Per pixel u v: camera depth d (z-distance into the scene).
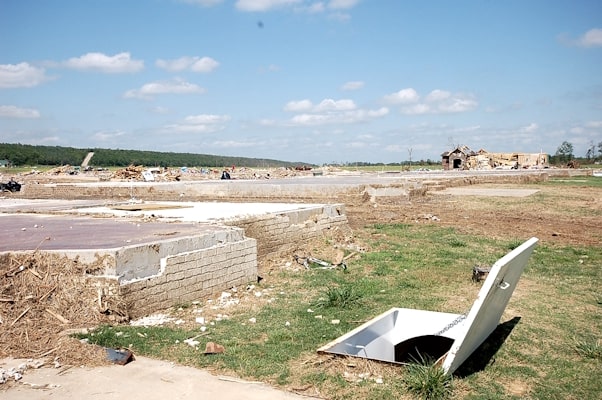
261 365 6.90
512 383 6.54
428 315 8.28
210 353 7.29
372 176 50.19
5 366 6.68
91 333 7.81
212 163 176.88
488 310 6.79
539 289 11.06
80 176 60.97
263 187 28.62
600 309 9.70
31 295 8.26
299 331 8.34
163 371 6.69
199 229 12.12
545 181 48.34
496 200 29.48
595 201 28.72
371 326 7.87
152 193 31.27
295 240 15.46
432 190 36.16
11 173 75.06
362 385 6.25
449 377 6.29
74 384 6.26
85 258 8.75
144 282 8.95
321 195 27.64
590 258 14.11
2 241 10.61
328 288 10.81
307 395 6.08
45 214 17.03
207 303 9.90
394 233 18.39
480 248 15.55
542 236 17.77
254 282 11.62
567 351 7.64
